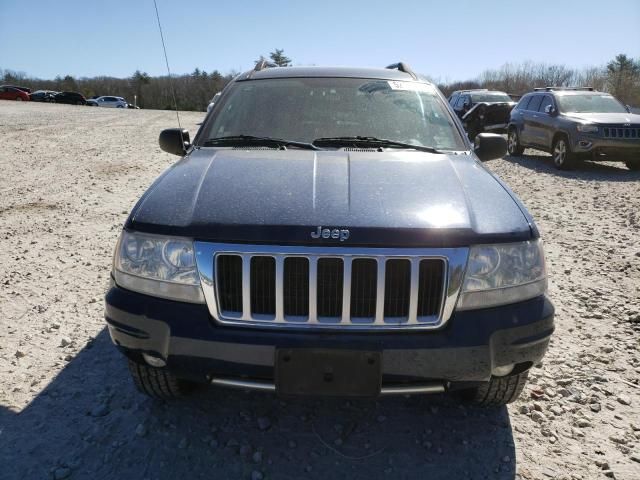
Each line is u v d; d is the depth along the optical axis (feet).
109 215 21.38
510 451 7.89
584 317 12.53
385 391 6.77
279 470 7.42
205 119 10.96
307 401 8.99
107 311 7.35
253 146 9.86
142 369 8.07
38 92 144.46
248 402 8.93
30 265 15.44
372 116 10.58
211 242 6.75
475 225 6.97
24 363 10.06
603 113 35.60
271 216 6.86
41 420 8.39
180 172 8.52
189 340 6.77
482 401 8.57
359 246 6.56
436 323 6.76
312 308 6.63
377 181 7.87
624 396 9.32
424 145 10.05
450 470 7.48
